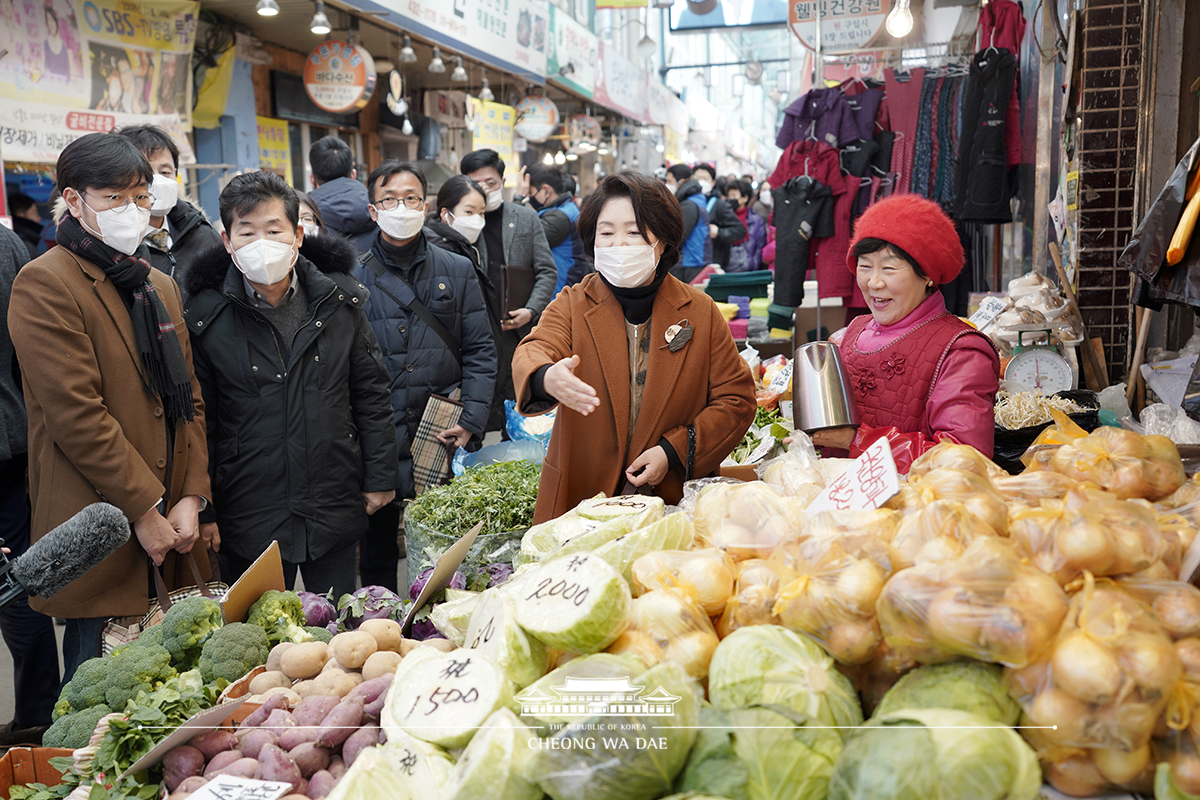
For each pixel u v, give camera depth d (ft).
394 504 11.61
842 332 8.43
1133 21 12.48
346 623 6.89
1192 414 8.66
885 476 4.45
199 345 8.85
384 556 11.69
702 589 4.28
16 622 9.46
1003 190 17.58
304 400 9.04
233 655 5.78
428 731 3.96
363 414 9.75
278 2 22.68
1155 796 3.22
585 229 7.86
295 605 6.55
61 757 5.17
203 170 24.17
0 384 9.53
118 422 7.82
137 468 7.68
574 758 3.37
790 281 19.25
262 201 8.30
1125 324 13.01
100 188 7.48
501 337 16.34
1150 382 10.99
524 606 4.37
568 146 48.26
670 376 7.79
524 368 7.46
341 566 9.70
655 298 7.88
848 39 21.24
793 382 7.33
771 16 32.86
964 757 2.97
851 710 3.54
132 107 19.38
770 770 3.21
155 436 8.09
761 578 4.16
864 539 3.92
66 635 8.41
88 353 7.54
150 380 8.02
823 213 18.90
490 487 9.32
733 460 11.46
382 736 4.40
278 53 27.55
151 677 5.76
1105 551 3.61
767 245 35.58
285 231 8.49
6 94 16.14
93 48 18.11
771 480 6.15
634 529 5.27
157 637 6.19
